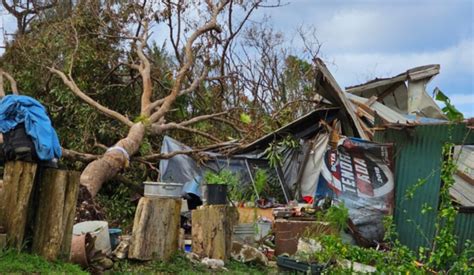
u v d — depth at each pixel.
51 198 5.38
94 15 13.54
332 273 6.07
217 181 8.46
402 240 8.98
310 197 10.69
